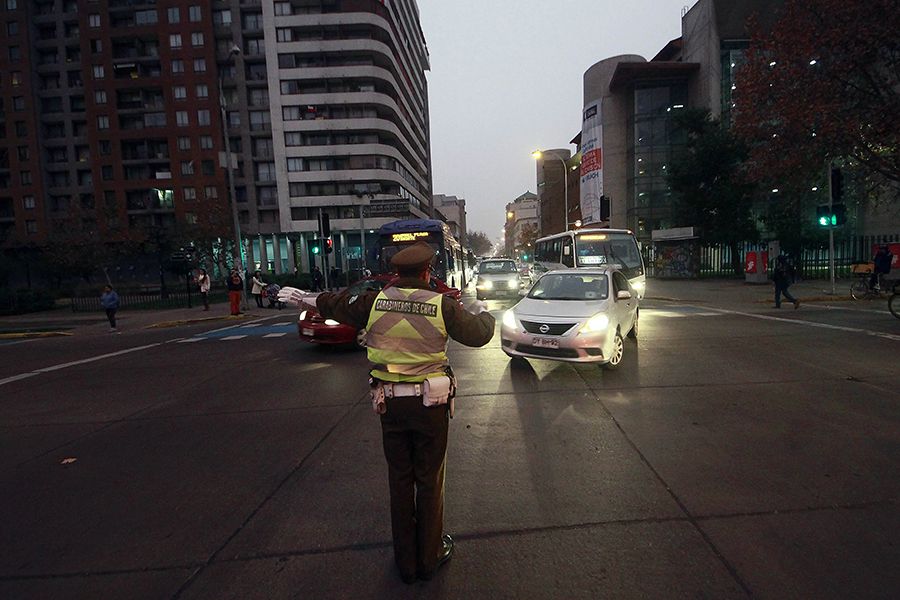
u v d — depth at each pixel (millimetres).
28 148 58500
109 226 42344
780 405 5316
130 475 4074
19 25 57750
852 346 8320
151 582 2629
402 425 2506
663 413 5148
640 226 41188
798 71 13453
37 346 12984
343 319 2791
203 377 7824
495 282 19188
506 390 6227
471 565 2682
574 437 4543
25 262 46500
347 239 56500
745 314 13078
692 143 30219
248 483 3822
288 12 54312
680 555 2719
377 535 3027
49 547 3012
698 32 39062
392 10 59719
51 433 5293
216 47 56000
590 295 7625
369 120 54500
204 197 52562
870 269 16391
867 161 13898
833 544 2789
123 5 56250
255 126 56906
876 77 13148
